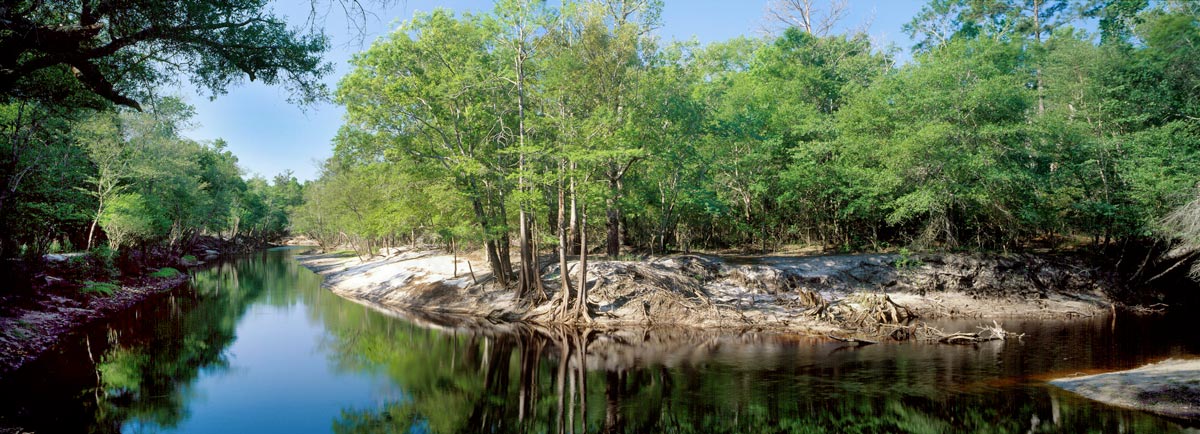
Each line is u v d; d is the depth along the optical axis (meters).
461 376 18.30
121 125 40.41
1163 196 25.17
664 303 26.95
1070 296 29.38
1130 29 29.44
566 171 25.30
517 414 14.47
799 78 43.25
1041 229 34.06
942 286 29.91
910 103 31.97
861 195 35.12
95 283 30.94
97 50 11.66
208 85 14.67
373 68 26.81
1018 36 36.31
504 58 27.83
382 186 36.00
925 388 15.39
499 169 28.00
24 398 14.38
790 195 36.47
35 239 28.81
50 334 21.41
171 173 47.72
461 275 35.69
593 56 24.84
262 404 15.12
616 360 19.81
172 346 21.67
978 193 30.27
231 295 38.44
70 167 28.28
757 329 24.75
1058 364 17.50
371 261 56.22
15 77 11.29
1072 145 30.44
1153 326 23.92
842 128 35.84
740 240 43.16
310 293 40.50
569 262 33.47
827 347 21.14
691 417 13.73
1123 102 29.22
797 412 13.80
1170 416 12.61
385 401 15.60
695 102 26.28
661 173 31.83
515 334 25.12
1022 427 12.32
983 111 30.75
